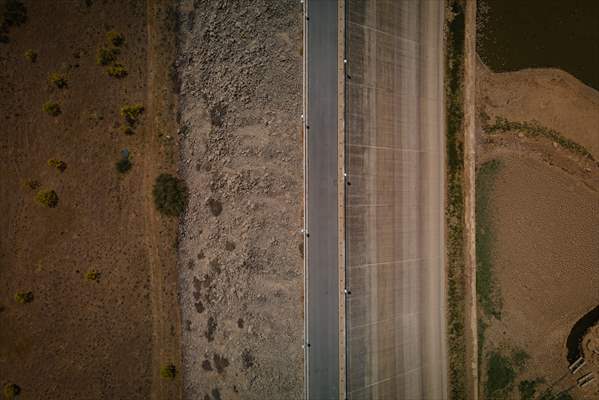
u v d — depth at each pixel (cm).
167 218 4053
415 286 3741
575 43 3638
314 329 3534
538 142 3706
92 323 4066
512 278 3747
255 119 3788
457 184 3778
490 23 3741
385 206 3622
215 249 3925
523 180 3725
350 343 3509
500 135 3747
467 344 3791
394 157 3650
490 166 3766
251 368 3772
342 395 3466
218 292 3912
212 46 3934
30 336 4069
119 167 4056
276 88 3703
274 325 3703
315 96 3516
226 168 3894
